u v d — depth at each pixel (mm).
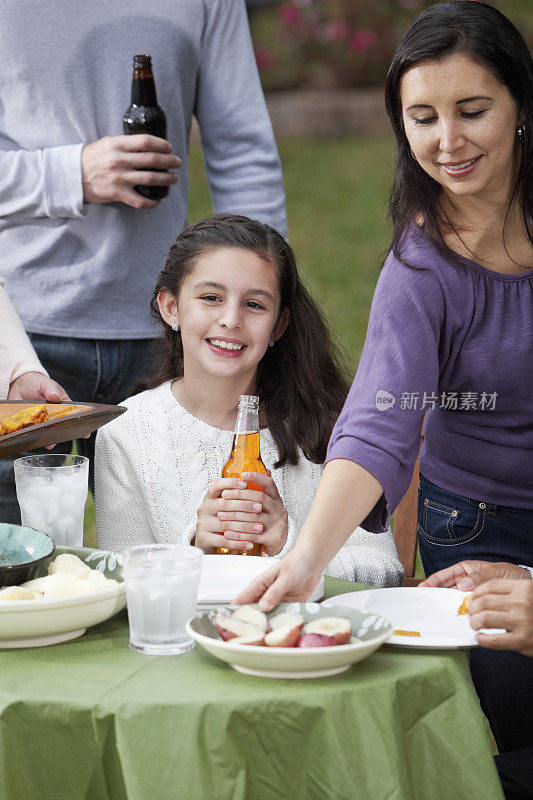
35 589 2029
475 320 2482
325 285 9852
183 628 1941
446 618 2137
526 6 14258
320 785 1759
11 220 3416
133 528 2898
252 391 2959
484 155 2252
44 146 3393
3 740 1742
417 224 2496
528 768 2260
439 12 2236
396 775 1747
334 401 3053
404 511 3350
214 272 2801
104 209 3400
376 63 14531
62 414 2576
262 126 3719
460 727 1859
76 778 1771
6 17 3254
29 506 2375
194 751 1711
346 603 2166
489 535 2793
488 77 2195
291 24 14773
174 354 3117
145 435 2904
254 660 1783
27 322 3449
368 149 13508
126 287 3473
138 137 3271
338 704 1748
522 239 2463
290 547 2527
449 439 2750
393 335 2402
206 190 12031
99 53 3348
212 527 2479
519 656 2623
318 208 11828
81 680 1811
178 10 3449
